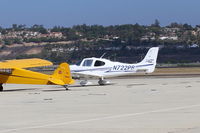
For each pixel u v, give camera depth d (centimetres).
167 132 2980
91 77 7756
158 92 5816
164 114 3784
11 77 6619
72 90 6538
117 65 7794
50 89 6888
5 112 4088
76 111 4069
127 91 6084
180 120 3456
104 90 6378
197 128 3100
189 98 5000
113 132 3030
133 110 4062
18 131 3130
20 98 5381
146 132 2998
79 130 3130
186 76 10331
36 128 3228
